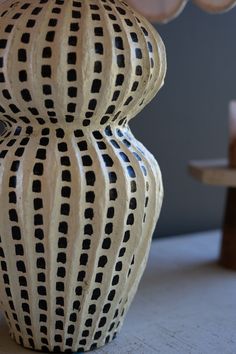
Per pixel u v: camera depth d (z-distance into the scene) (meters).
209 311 1.22
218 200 1.99
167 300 1.28
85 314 0.94
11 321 1.00
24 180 0.86
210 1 1.34
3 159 0.88
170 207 1.88
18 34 0.85
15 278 0.92
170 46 1.78
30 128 0.90
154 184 0.93
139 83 0.89
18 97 0.86
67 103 0.86
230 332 1.11
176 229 1.90
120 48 0.86
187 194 1.91
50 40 0.83
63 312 0.93
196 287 1.38
